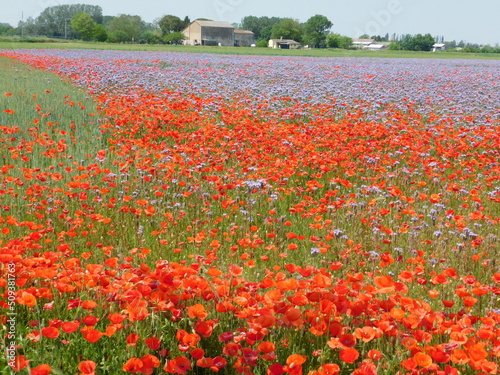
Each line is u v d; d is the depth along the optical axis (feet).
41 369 8.24
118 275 13.08
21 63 103.30
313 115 47.11
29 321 11.00
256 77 85.10
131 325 11.07
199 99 50.03
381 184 23.57
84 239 17.97
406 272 11.53
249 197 22.98
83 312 11.66
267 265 16.67
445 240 18.16
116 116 39.24
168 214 17.90
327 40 437.58
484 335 9.54
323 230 19.43
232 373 10.28
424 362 8.68
